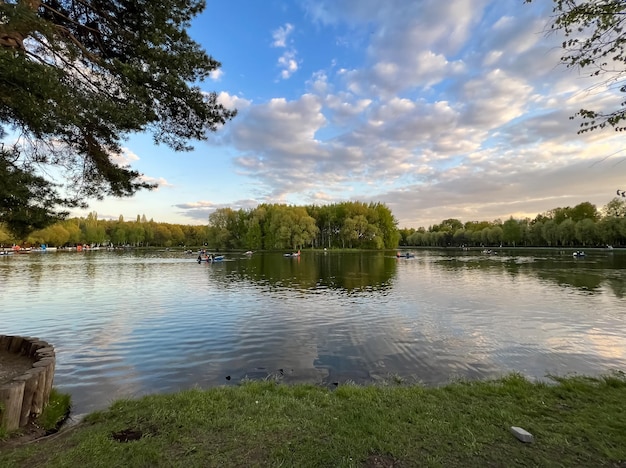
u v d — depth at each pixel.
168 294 25.19
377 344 12.41
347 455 4.22
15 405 5.52
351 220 102.00
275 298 23.06
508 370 9.62
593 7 4.95
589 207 104.25
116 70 7.44
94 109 6.67
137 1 7.66
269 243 105.31
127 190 9.38
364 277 36.03
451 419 5.25
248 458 4.16
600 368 9.70
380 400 6.10
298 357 11.09
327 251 104.38
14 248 99.94
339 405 5.86
